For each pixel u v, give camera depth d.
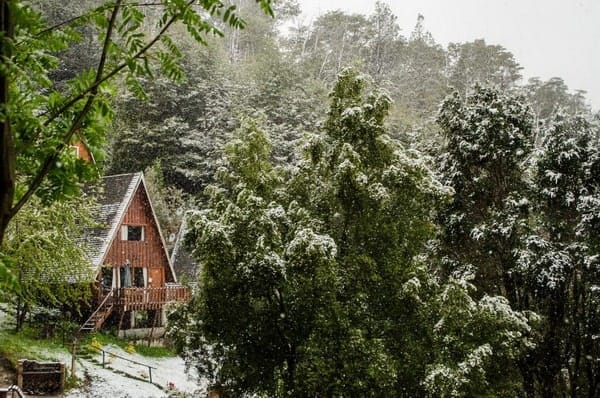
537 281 15.84
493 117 17.41
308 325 11.31
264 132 13.52
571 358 17.58
